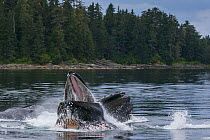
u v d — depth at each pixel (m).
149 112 62.19
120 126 47.78
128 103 53.84
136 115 58.66
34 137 40.25
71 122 45.84
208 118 55.59
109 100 51.69
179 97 88.12
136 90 107.56
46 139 39.12
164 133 43.09
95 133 42.84
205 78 192.50
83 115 45.62
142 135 41.75
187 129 46.03
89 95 48.91
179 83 144.00
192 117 56.69
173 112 62.25
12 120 52.19
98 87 117.62
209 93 99.06
